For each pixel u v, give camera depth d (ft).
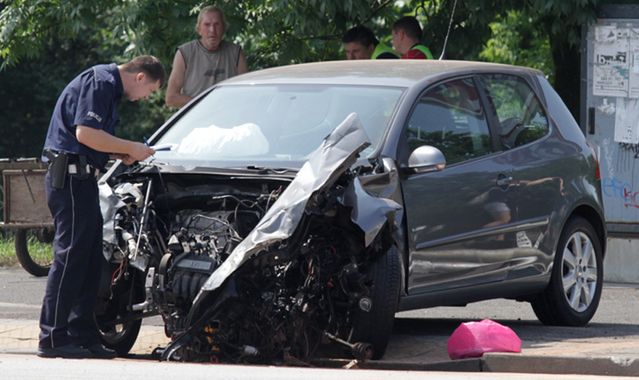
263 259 59.88
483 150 75.72
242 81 77.46
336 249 62.85
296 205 59.52
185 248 62.34
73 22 133.39
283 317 60.95
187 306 61.62
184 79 103.50
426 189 69.92
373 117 70.54
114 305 67.36
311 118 71.46
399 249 66.64
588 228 83.82
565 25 120.06
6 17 137.90
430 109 72.90
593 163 84.94
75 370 55.83
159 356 63.62
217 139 71.00
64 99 64.54
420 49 104.58
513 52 194.59
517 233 76.84
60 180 63.93
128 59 130.93
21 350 70.38
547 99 83.46
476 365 64.95
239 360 60.85
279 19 125.29
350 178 62.34
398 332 79.30
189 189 65.82
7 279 106.32
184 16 126.31
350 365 62.90
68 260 64.08
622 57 112.57
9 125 255.09
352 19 128.06
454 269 72.08
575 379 54.85
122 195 65.92
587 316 83.46
